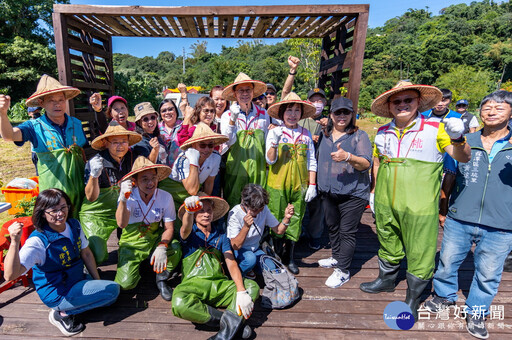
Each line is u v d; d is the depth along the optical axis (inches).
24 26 901.2
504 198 89.0
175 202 124.7
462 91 1571.1
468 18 3671.3
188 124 131.8
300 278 124.4
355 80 169.2
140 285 117.4
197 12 162.1
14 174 298.7
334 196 115.6
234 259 104.9
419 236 97.0
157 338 91.8
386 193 101.6
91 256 104.9
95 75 225.3
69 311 95.0
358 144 110.8
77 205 117.8
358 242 157.8
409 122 97.0
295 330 96.3
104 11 164.6
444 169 103.0
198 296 97.8
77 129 117.2
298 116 117.2
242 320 91.6
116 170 116.7
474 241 98.3
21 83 828.0
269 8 160.9
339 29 205.3
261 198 99.7
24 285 114.8
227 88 125.2
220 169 136.9
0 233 116.8
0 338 91.0
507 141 88.9
